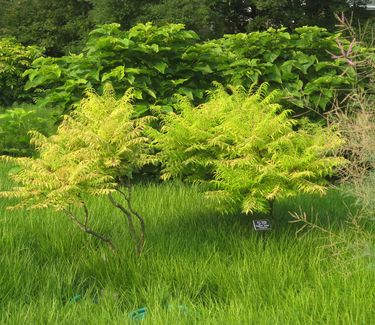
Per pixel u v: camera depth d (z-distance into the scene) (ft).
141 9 73.05
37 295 17.61
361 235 20.59
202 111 22.49
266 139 21.18
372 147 18.35
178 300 16.48
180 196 25.66
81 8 82.33
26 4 82.58
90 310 16.24
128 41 28.66
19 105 52.49
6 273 18.17
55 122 31.68
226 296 17.49
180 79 29.99
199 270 18.54
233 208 21.01
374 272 17.61
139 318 16.14
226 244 20.53
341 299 16.46
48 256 20.20
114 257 19.52
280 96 28.86
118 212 24.12
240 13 84.43
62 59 31.63
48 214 23.40
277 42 30.86
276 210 24.08
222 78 31.45
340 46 19.90
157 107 24.36
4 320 15.71
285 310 15.92
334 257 19.35
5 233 21.07
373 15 79.46
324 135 21.16
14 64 52.90
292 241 20.33
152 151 28.53
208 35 75.87
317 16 79.36
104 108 20.99
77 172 18.01
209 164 21.71
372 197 18.53
